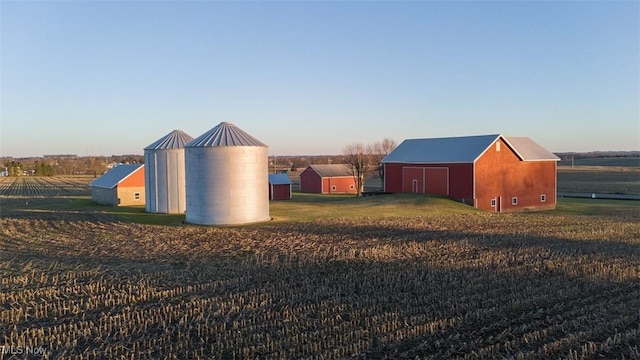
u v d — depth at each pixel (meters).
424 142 61.50
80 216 47.00
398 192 60.59
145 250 29.09
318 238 32.69
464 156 52.69
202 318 16.66
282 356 13.49
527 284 20.42
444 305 17.78
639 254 26.81
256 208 40.66
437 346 14.23
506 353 13.69
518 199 53.94
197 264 25.05
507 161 53.34
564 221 42.00
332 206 52.72
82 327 15.81
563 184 96.81
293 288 20.22
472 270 23.02
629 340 14.50
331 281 21.25
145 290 20.11
